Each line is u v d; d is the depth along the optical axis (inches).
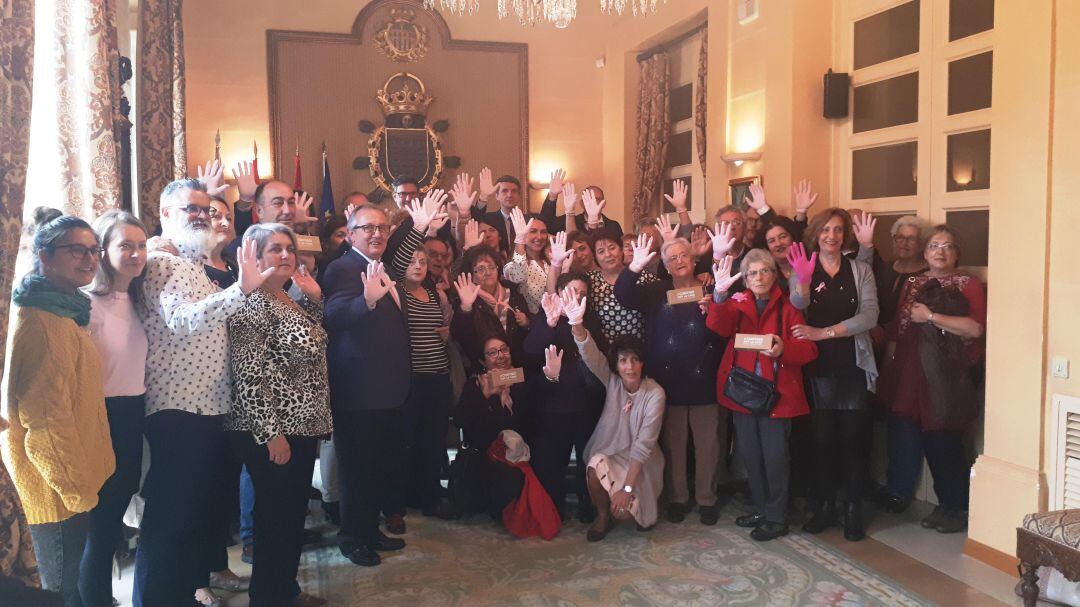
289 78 351.3
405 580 152.3
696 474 185.5
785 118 229.1
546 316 183.8
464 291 182.5
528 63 377.7
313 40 352.8
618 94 368.2
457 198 228.5
